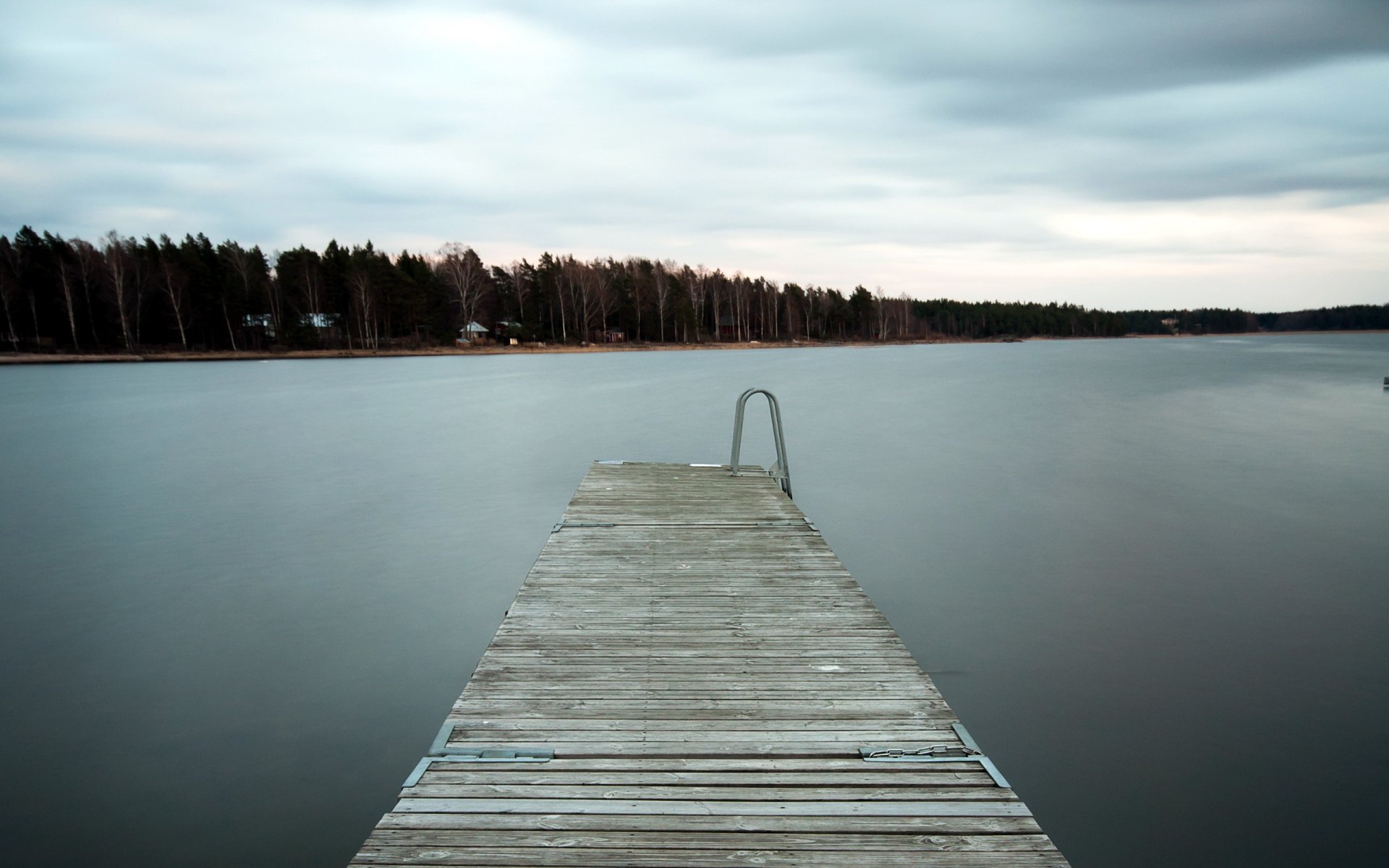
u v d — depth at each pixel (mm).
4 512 12133
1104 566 9047
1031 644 6852
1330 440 18422
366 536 10742
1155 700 5871
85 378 38938
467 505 12586
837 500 12539
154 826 4473
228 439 19484
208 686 6207
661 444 18625
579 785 3133
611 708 3789
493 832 2832
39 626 7477
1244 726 5512
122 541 10469
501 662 4324
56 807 4645
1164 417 23234
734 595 5445
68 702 5930
